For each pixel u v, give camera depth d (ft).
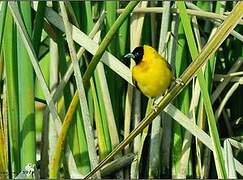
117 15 24.27
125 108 24.32
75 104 23.72
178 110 24.00
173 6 24.32
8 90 23.97
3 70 24.29
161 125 24.43
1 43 23.76
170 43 24.31
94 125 24.54
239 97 24.67
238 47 24.64
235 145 24.00
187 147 24.31
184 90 24.31
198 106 24.30
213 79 24.47
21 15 23.94
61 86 24.07
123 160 24.26
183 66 24.30
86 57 24.29
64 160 24.29
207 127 24.47
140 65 23.90
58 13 24.40
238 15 23.06
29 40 23.70
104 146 24.20
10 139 24.03
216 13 24.31
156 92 23.94
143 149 24.54
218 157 23.38
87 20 24.25
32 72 23.97
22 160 23.98
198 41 24.27
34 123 24.00
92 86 24.17
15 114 23.98
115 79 24.35
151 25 24.36
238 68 24.52
